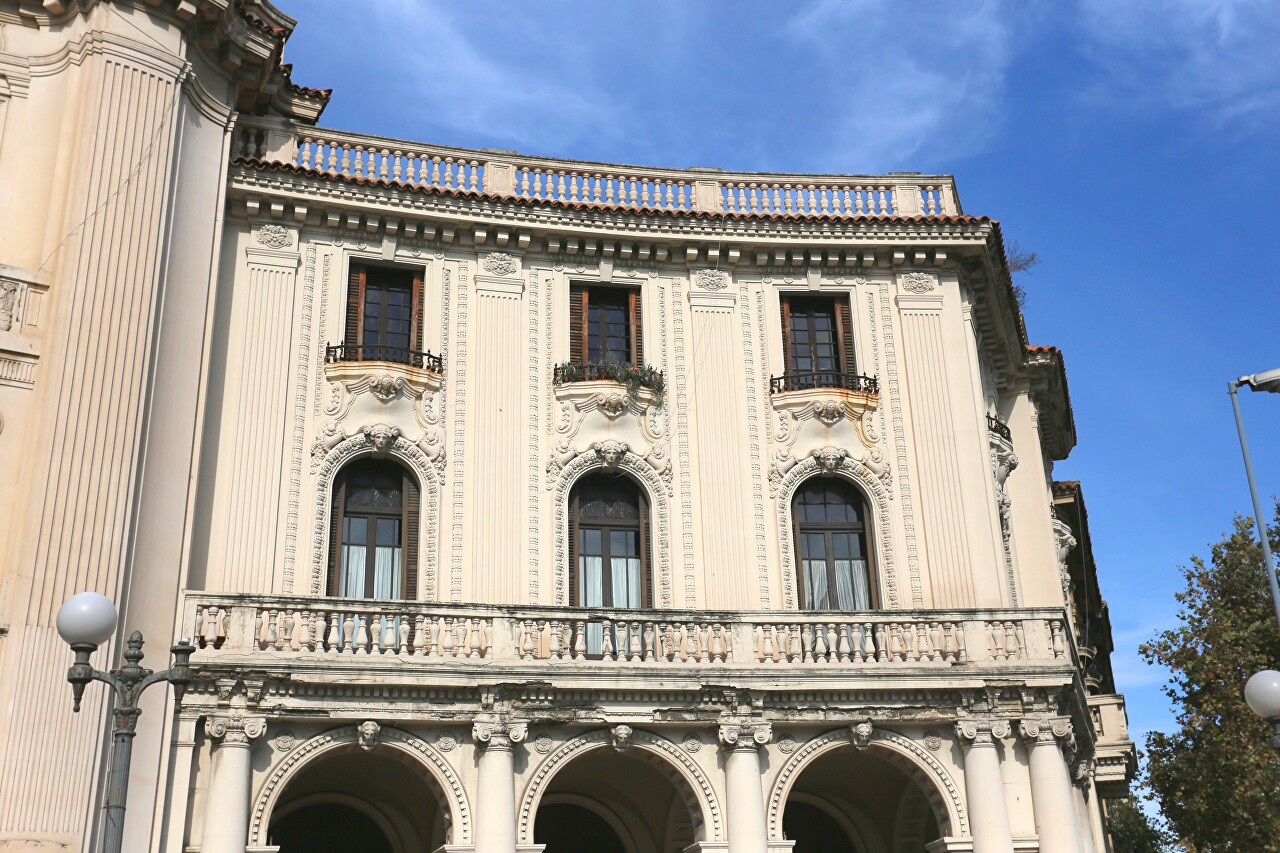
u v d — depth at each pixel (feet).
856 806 81.41
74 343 67.10
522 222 82.28
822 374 83.61
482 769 66.54
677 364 83.05
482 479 77.71
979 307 92.02
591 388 80.23
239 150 80.89
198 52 77.82
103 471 65.72
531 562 76.59
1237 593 111.75
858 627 72.38
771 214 84.33
